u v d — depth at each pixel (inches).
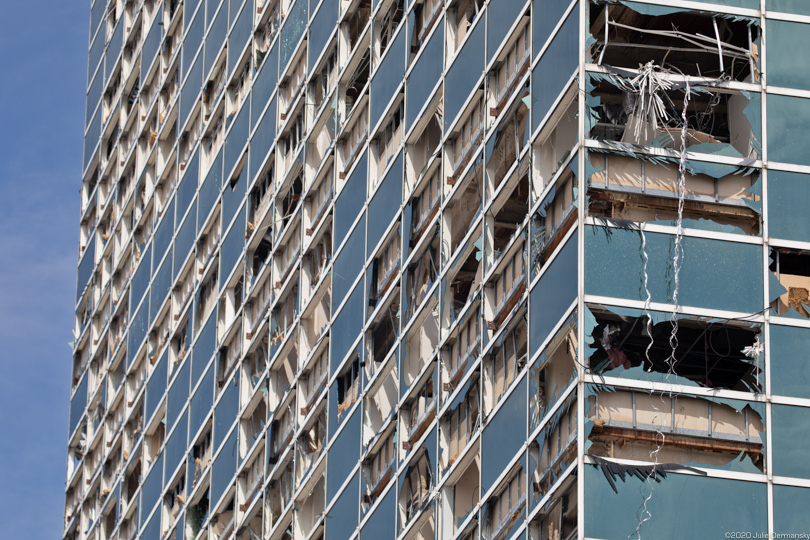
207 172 3435.0
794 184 2022.6
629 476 1857.8
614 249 1953.7
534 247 2076.8
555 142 2121.1
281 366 2910.9
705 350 1985.7
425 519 2274.9
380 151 2657.5
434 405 2310.5
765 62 2086.6
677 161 2007.9
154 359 3595.0
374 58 2736.2
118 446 3794.3
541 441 1975.9
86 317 4264.3
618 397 1897.1
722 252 1972.2
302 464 2736.2
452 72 2434.8
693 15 2096.5
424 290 2429.9
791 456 1893.5
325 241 2810.0
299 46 3034.0
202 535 3095.5
